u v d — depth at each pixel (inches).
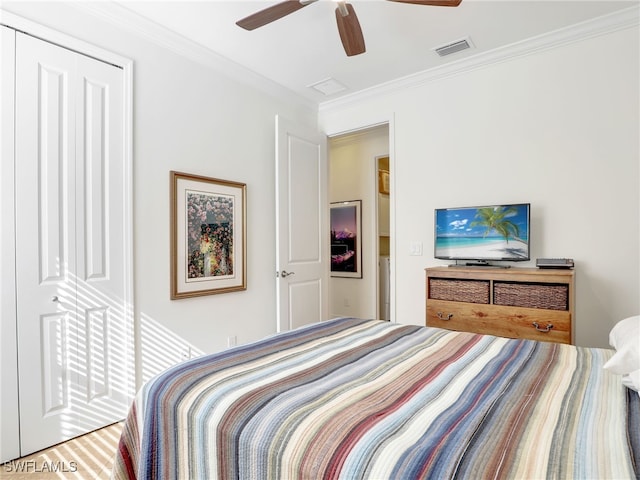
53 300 77.4
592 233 95.3
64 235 79.3
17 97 72.6
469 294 98.2
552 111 100.8
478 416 33.1
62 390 78.6
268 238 129.7
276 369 46.1
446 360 49.6
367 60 112.7
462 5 85.4
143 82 93.5
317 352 53.1
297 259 132.7
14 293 72.2
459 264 116.9
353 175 188.5
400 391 39.1
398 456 27.0
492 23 93.1
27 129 74.0
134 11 87.7
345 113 144.3
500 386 40.4
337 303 194.5
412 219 125.9
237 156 118.0
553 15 90.0
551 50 100.7
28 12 74.0
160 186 96.8
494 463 25.8
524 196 104.9
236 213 117.0
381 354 52.2
